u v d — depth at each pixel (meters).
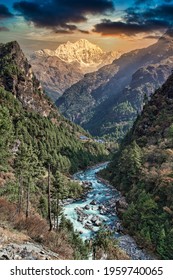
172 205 76.69
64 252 34.28
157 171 95.25
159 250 66.81
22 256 25.45
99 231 75.81
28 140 159.38
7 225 37.06
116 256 58.41
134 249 71.12
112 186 135.62
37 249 29.59
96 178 159.88
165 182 84.88
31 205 80.56
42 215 78.44
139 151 115.25
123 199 105.75
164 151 106.12
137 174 107.56
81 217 94.88
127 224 85.19
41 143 170.62
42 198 87.31
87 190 131.38
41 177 110.44
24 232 36.94
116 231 83.69
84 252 47.97
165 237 67.31
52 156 164.38
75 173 174.25
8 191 80.81
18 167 73.75
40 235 36.88
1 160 104.38
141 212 82.12
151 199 83.88
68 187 119.44
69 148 199.75
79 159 197.75
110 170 157.25
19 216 46.75
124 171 125.31
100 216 97.38
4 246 27.14
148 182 94.19
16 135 151.62
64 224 72.44
